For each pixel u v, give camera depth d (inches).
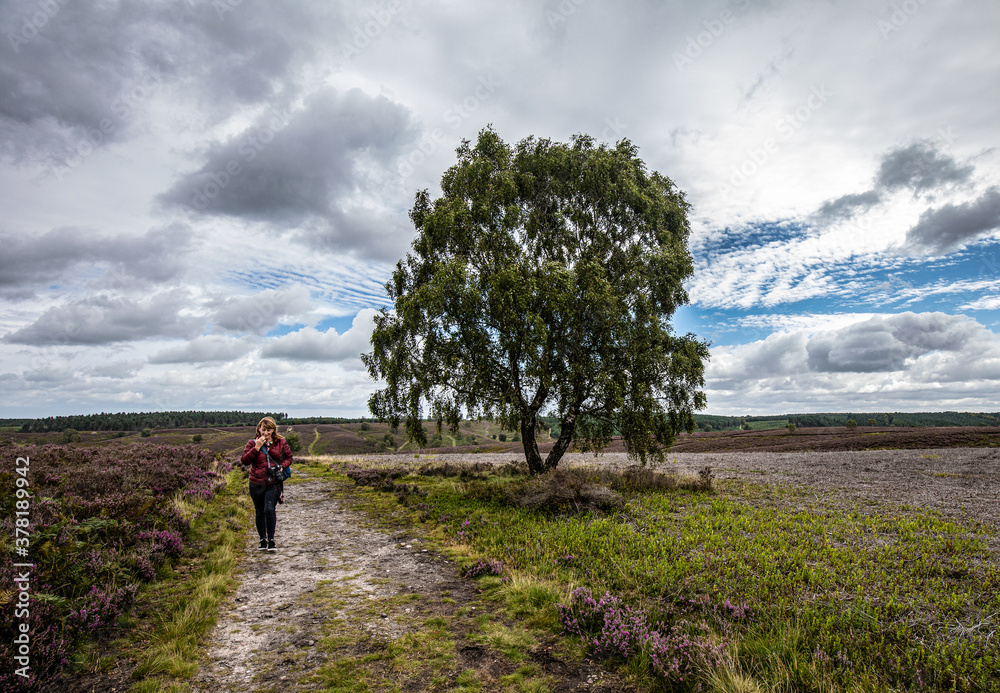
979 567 279.4
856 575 263.0
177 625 191.8
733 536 354.6
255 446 326.0
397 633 198.1
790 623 202.5
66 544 229.0
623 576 261.7
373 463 1071.0
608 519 409.7
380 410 661.3
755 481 714.2
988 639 185.3
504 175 648.4
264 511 323.9
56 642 159.3
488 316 583.5
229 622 206.8
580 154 723.4
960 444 1498.5
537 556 306.0
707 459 1224.8
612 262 700.0
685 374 678.5
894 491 598.2
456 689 156.3
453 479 743.7
